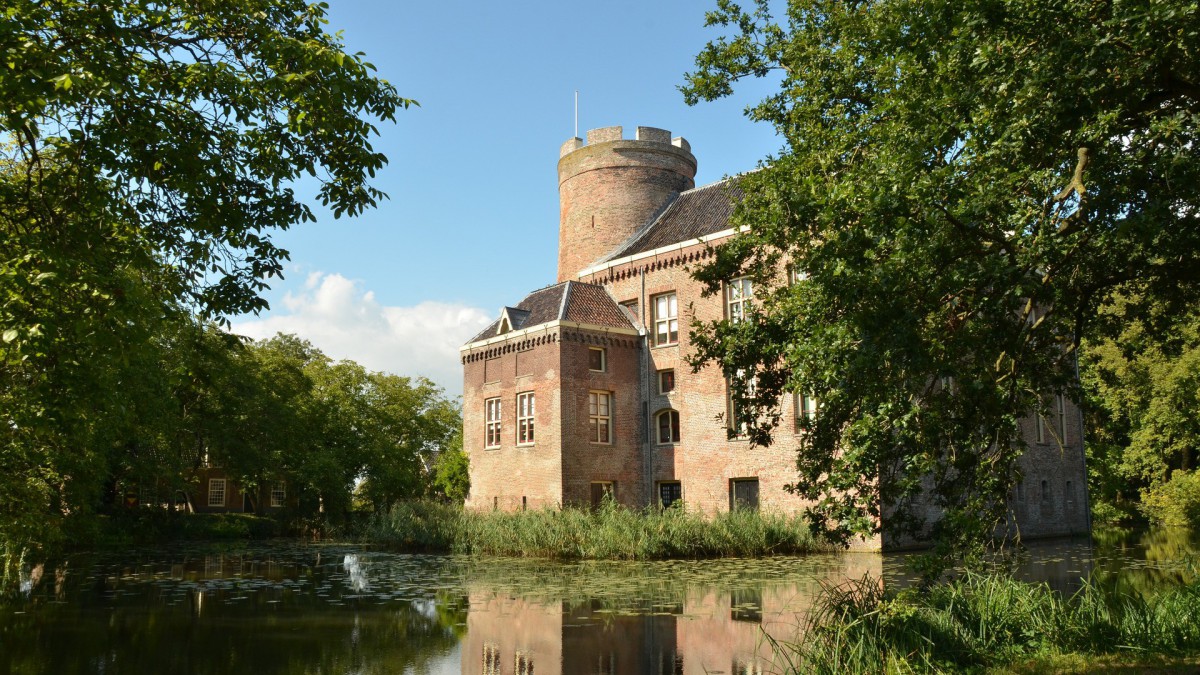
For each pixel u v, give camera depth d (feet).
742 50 58.23
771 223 39.34
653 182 142.20
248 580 72.69
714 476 111.75
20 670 37.42
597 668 37.22
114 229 37.06
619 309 126.31
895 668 30.89
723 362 42.91
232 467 144.87
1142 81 30.09
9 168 48.47
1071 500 122.72
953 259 30.96
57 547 89.35
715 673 36.01
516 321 126.82
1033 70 28.55
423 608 54.54
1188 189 28.71
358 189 40.22
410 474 185.68
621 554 88.69
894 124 34.04
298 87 35.76
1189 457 145.48
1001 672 30.89
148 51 35.58
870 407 32.71
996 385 33.30
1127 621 36.58
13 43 29.43
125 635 45.83
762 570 72.95
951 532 34.12
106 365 39.47
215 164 36.04
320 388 178.19
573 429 116.37
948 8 32.24
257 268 41.83
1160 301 44.24
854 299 30.12
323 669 37.45
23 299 31.78
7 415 41.68
